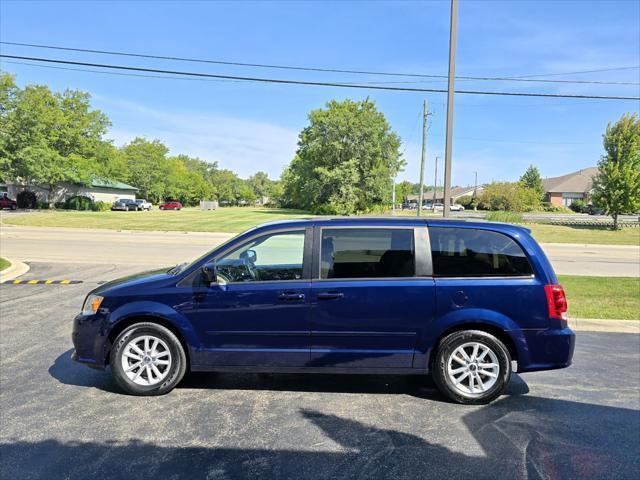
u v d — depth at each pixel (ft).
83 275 36.35
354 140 171.42
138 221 112.68
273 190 414.21
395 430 12.00
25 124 133.59
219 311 13.84
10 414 12.55
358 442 11.30
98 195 192.65
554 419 12.82
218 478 9.61
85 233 80.74
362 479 9.66
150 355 14.06
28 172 136.15
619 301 27.99
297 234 14.28
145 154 257.55
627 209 112.47
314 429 11.98
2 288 30.91
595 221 145.48
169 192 270.87
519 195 200.44
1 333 20.42
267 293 13.76
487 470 10.09
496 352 13.58
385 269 13.92
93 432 11.57
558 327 13.62
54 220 107.14
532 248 14.02
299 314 13.73
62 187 172.14
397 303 13.61
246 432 11.72
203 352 13.96
